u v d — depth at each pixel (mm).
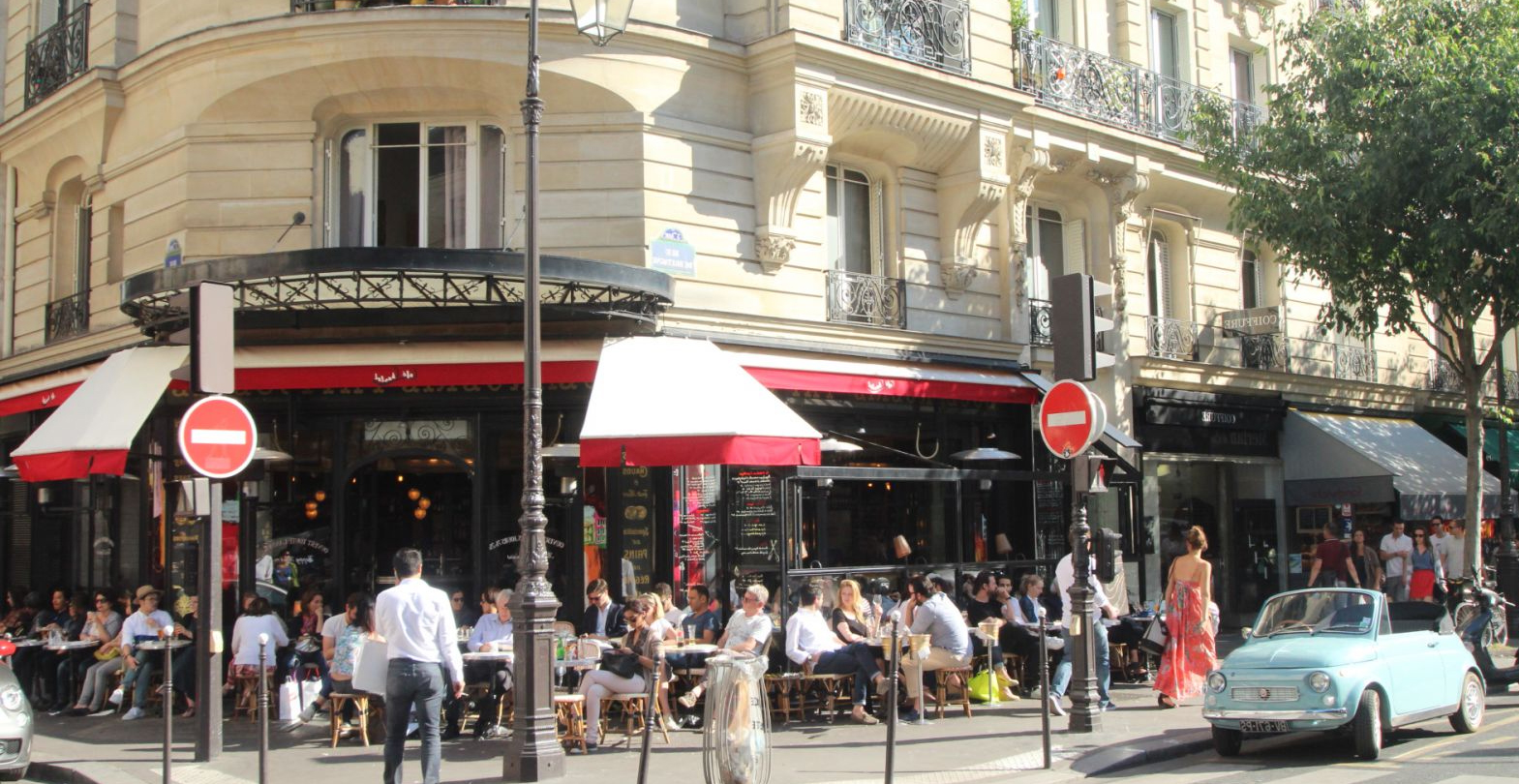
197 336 10609
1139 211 20516
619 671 11594
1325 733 12000
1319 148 17828
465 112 15219
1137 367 19781
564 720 11734
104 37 16562
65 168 17859
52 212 18141
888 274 17375
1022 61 18453
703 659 12859
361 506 14875
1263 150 18578
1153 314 21219
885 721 12820
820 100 15688
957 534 17203
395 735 9164
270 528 14820
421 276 12805
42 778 11086
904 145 17109
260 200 14859
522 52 14633
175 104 15273
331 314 14195
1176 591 13797
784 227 15828
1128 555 18781
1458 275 17656
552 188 14844
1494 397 26719
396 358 14172
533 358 10320
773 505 14023
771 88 15703
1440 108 16891
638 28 14898
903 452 16922
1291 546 22547
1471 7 17938
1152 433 20203
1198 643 13648
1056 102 18703
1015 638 14500
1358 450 21625
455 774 10328
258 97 14836
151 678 14625
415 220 15234
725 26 16016
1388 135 17125
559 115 14898
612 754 11250
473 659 11906
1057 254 20016
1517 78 16531
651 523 14922
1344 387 23672
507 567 14758
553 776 9961
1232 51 23031
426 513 14867
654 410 13023
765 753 8805
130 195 15992
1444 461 23219
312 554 14852
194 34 14844
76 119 16734
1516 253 16938
